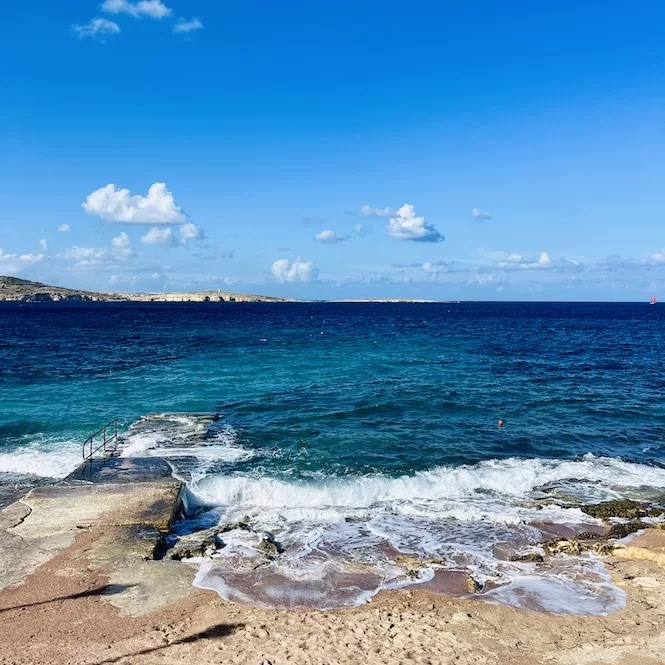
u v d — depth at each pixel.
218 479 15.27
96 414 22.98
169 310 143.75
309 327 79.25
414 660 7.80
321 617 8.96
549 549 11.88
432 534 12.68
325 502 14.55
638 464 17.86
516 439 20.25
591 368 36.94
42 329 69.19
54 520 12.20
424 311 163.88
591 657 7.96
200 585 9.98
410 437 20.12
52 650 7.80
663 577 10.60
